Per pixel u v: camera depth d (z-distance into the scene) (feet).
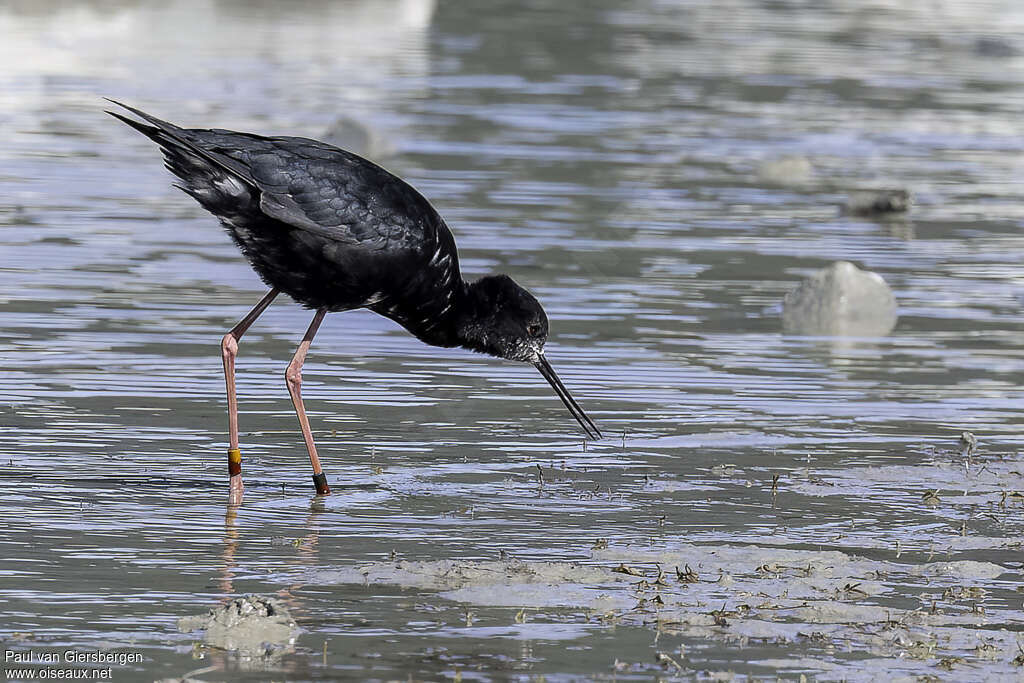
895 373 49.34
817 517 35.35
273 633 27.17
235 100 93.09
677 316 55.52
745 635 27.86
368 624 27.84
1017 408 45.70
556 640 27.35
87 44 111.65
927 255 66.74
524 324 40.16
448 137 86.69
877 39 136.77
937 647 27.48
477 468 38.65
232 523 33.76
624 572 31.14
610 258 63.46
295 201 36.37
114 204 69.72
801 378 48.34
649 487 37.37
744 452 40.63
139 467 37.60
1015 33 143.02
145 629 27.30
